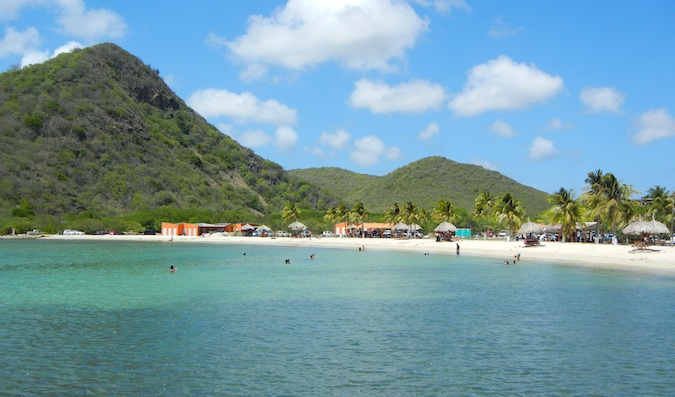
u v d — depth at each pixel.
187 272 58.75
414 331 27.94
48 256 83.69
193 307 34.91
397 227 131.88
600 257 70.94
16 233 155.38
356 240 130.88
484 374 21.08
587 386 19.81
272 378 20.56
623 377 20.75
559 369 21.67
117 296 39.78
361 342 25.70
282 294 40.91
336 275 55.38
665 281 47.84
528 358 23.17
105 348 24.58
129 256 84.69
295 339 26.25
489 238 129.25
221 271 60.03
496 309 34.28
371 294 40.91
